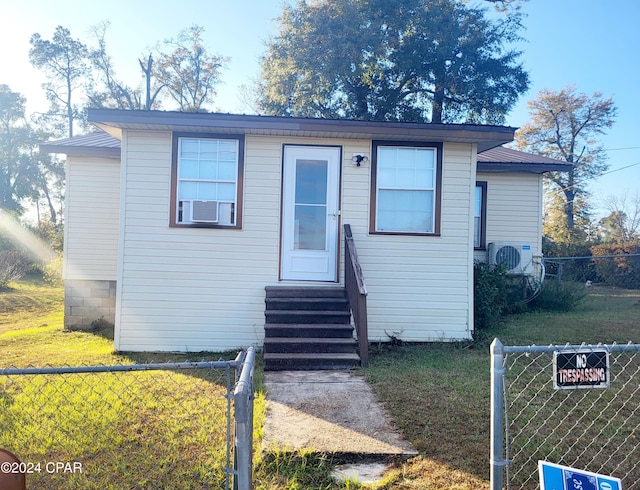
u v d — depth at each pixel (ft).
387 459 12.10
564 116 109.60
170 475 11.16
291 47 71.00
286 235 26.78
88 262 34.63
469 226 27.17
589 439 13.15
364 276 26.81
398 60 69.21
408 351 24.71
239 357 9.29
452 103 74.23
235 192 26.50
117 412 14.82
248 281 26.45
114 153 33.71
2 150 132.57
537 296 38.83
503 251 37.70
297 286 26.45
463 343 26.32
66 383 17.94
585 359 8.90
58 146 33.27
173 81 103.40
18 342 29.60
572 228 105.09
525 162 38.14
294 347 22.31
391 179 27.09
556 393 16.92
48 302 54.85
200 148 26.37
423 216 27.25
